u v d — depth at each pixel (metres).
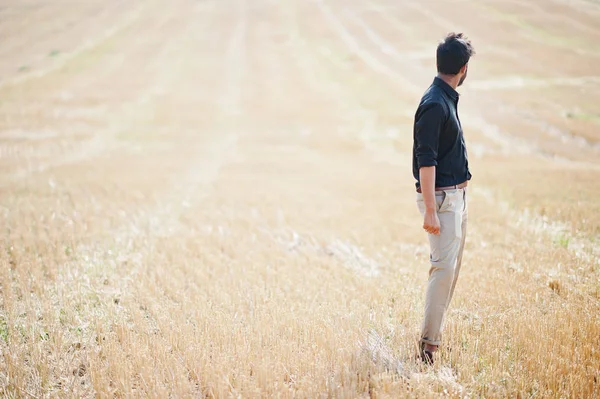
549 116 23.88
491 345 3.44
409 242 6.75
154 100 32.31
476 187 10.20
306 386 3.08
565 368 3.09
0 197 9.64
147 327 4.05
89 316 4.27
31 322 4.14
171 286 5.04
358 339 3.64
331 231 7.51
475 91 28.94
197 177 13.67
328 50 43.38
